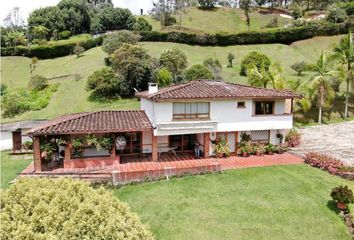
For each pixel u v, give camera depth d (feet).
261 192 69.21
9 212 27.53
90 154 87.76
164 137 98.27
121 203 33.30
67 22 312.09
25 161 101.19
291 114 98.94
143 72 162.09
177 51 179.93
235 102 93.09
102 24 303.27
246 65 183.32
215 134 95.45
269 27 292.61
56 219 27.27
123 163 88.22
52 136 82.28
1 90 182.70
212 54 228.84
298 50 228.63
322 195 67.62
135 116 98.63
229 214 60.08
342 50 138.10
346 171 78.48
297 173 80.69
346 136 116.47
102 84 159.53
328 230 55.57
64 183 32.76
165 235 53.83
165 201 65.51
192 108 90.02
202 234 54.08
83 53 237.45
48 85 184.85
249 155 96.94
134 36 209.87
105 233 27.84
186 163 88.58
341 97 156.56
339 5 295.48
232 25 324.60
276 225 56.70
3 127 121.60
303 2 353.31
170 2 323.57
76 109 152.05
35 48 248.93
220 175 79.51
